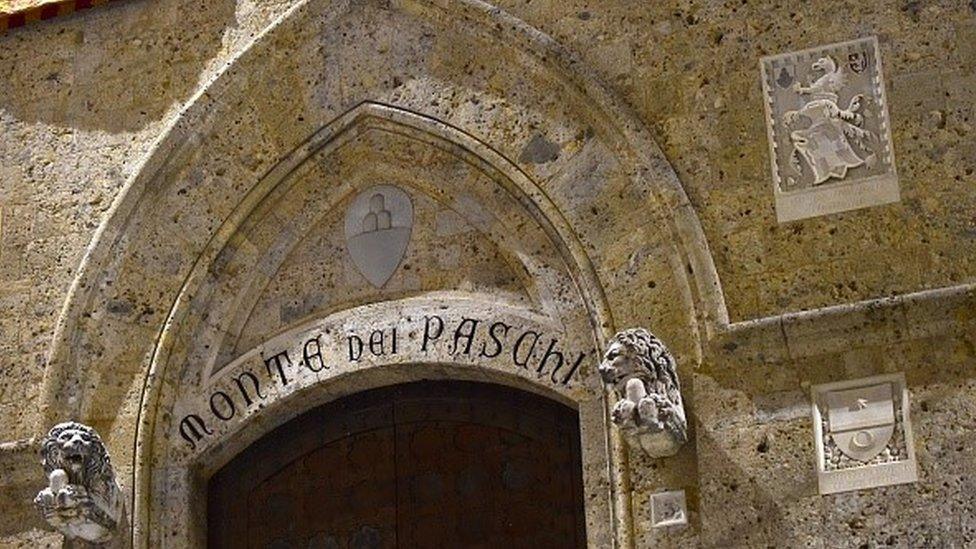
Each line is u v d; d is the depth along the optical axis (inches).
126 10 902.4
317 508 848.3
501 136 840.9
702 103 819.4
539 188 831.1
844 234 789.2
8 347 866.1
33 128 895.7
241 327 862.5
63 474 808.3
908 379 763.4
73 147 889.5
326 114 864.9
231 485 859.4
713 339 782.5
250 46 874.1
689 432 780.6
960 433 752.3
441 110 851.4
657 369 767.7
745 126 812.0
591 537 789.9
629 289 806.5
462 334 832.3
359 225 862.5
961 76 797.2
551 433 831.7
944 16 805.9
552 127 835.4
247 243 866.8
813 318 772.6
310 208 868.0
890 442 758.5
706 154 812.6
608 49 837.2
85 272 861.2
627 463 786.8
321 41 874.1
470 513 831.1
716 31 827.4
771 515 761.0
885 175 791.7
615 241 814.5
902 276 779.4
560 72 836.0
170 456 847.7
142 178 869.8
